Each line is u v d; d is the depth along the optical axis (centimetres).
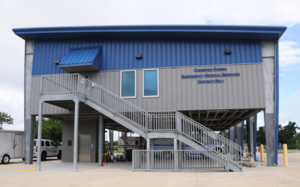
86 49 1705
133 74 1636
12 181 995
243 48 1563
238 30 1495
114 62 1677
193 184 883
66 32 1669
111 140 2617
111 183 923
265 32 1473
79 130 1978
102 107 1416
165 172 1246
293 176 1063
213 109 1515
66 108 1655
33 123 1798
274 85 1514
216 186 839
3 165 1745
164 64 1614
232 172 1221
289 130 7344
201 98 1535
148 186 854
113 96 1501
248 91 1505
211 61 1571
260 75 1514
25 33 1709
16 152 2342
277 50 1538
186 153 1370
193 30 1527
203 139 1327
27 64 1811
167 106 1559
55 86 1580
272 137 1492
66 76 1717
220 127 3047
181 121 1413
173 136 1322
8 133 2270
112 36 1697
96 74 1675
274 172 1211
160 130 1341
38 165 1373
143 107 1581
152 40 1661
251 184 869
